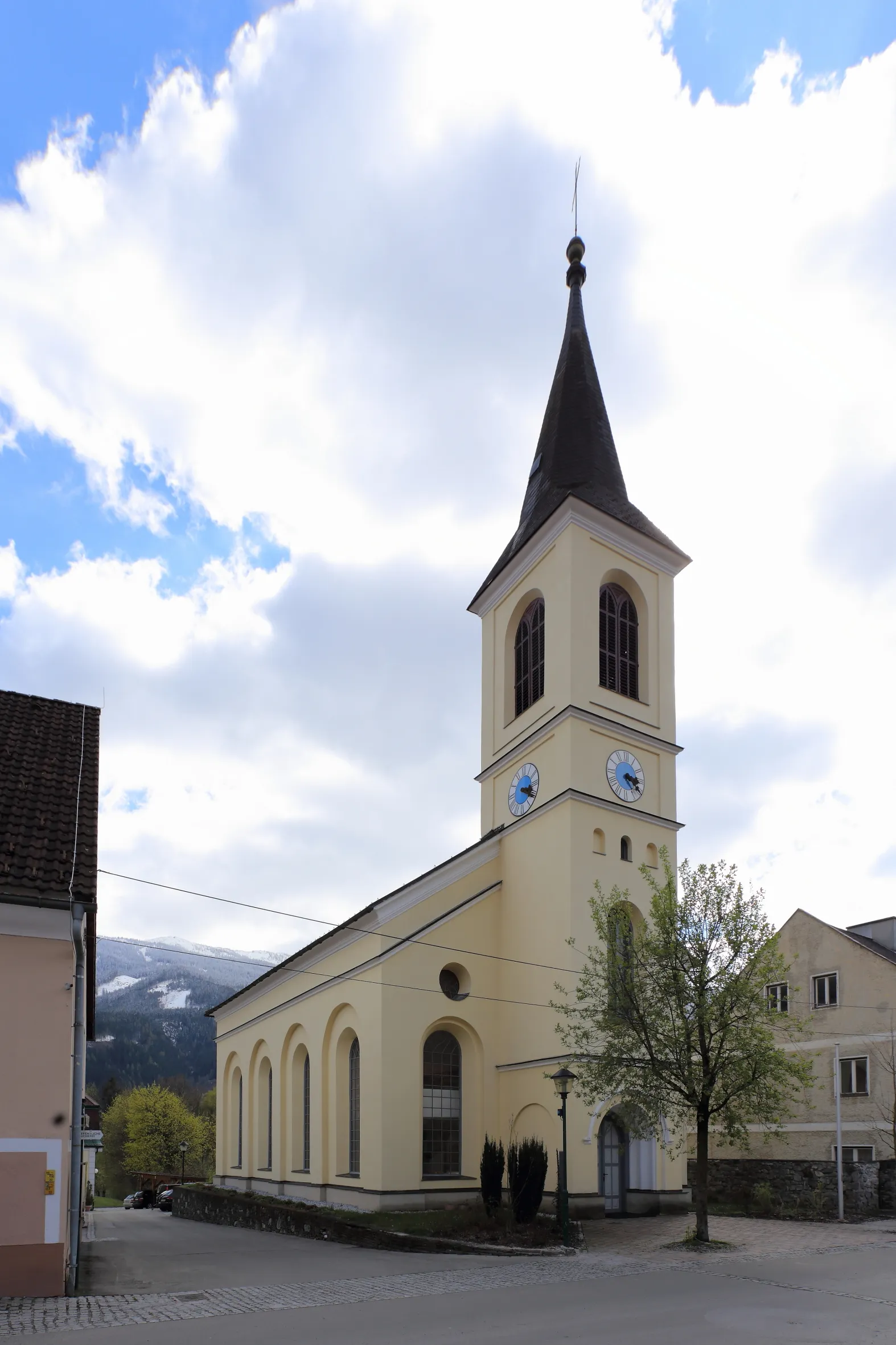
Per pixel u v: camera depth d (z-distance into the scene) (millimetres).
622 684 33594
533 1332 12586
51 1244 15094
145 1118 102500
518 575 35938
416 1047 29250
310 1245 24891
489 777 35875
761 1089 21922
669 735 33906
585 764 30938
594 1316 13766
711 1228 24953
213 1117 123500
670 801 33156
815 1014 38594
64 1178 15336
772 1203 28812
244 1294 15992
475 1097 30172
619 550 34312
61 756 19719
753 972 22516
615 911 26328
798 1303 14781
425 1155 29078
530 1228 22859
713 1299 15164
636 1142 28812
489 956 31625
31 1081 15414
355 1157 30984
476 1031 30594
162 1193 62125
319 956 34281
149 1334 12539
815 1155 37156
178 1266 20016
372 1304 15000
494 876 32625
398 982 29438
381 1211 27344
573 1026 25906
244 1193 38531
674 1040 22188
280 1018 38125
